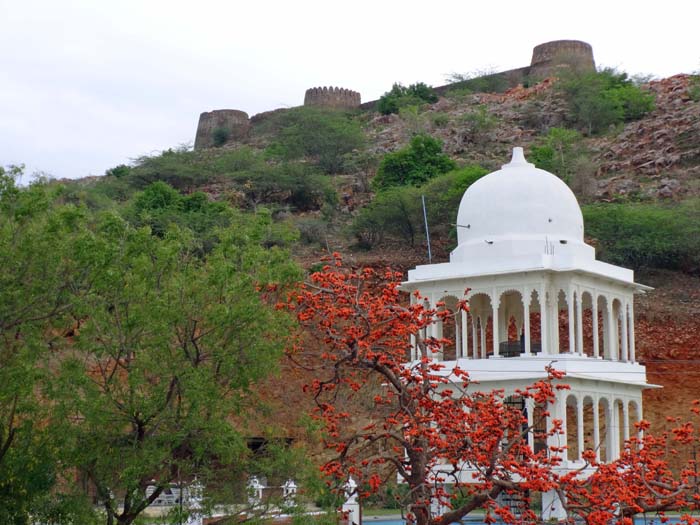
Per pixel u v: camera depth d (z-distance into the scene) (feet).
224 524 114.52
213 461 118.62
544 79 474.90
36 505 109.29
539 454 96.48
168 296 115.85
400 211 288.51
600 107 392.68
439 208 285.02
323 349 188.75
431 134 413.80
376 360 98.58
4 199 111.75
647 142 342.44
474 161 366.63
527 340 159.84
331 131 410.72
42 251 109.40
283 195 356.79
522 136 400.06
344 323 109.60
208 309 117.70
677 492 85.40
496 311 163.43
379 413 162.20
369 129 462.19
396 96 503.20
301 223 310.45
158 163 375.04
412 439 97.09
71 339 125.80
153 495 113.19
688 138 335.47
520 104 437.99
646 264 255.91
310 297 100.42
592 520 84.17
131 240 118.52
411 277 172.04
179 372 111.96
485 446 93.40
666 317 229.66
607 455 161.89
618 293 173.68
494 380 154.61
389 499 145.28
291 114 438.40
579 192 306.35
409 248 292.20
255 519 112.98
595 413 157.89
